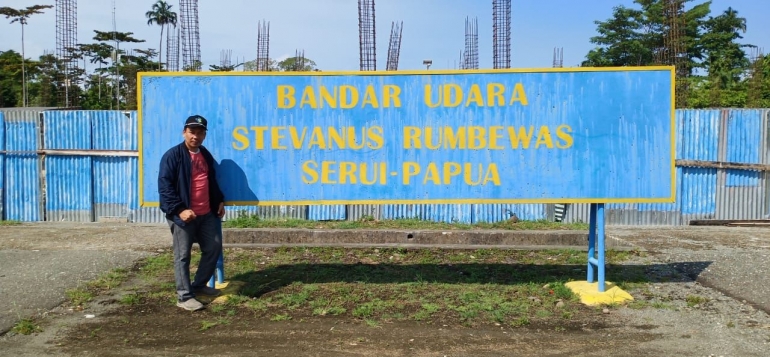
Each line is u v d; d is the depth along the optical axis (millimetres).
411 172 6496
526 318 5824
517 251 9031
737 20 41406
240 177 6465
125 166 12586
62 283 6996
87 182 12594
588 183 6477
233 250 9039
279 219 11750
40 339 5285
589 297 6391
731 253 8711
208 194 6168
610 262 8266
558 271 7777
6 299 6375
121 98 40281
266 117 6461
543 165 6492
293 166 6488
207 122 6410
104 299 6477
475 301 6359
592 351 5059
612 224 12367
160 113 6406
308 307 6215
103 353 4973
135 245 9398
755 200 12328
